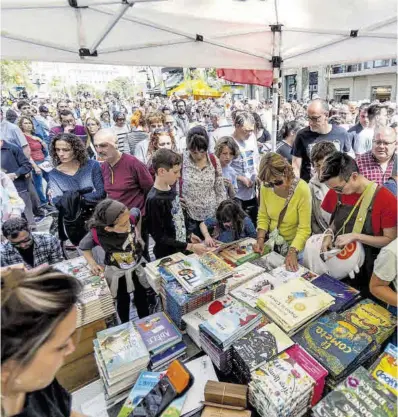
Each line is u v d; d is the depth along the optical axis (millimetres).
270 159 1706
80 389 1071
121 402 1000
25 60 2008
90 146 4422
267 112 7617
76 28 1989
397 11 2104
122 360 1016
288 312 1138
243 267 1562
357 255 1417
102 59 2189
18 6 1693
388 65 14031
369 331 1073
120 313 1764
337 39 2494
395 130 2098
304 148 2811
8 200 2363
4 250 1881
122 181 2422
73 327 574
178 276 1299
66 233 2670
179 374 976
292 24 2479
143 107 11305
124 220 1539
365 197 1408
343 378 939
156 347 1091
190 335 1206
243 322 1098
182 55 2469
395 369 936
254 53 2742
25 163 3586
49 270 580
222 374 1064
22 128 4516
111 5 1931
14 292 496
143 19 2092
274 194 1805
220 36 2477
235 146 2715
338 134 2701
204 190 2232
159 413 891
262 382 891
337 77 16906
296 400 857
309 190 1740
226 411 886
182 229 1854
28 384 527
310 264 1537
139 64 2344
